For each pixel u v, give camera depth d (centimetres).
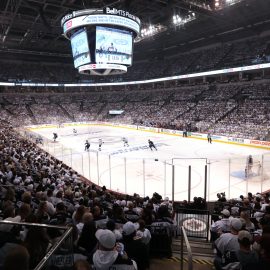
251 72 4997
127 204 1137
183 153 3206
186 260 711
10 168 1440
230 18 4409
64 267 350
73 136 4822
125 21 2897
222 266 538
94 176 2327
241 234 456
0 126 4316
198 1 3712
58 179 1492
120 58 2997
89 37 2889
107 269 432
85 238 552
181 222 1034
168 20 4594
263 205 1100
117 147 3659
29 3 3788
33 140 3872
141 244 561
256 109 4241
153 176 2312
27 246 372
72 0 3559
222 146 3647
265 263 372
